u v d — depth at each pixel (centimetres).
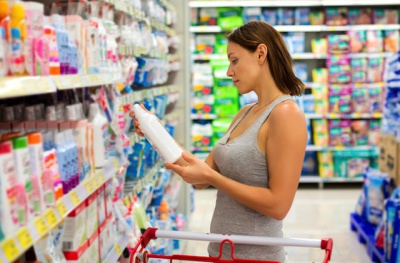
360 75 706
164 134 194
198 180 189
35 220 139
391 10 710
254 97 721
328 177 711
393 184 460
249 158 196
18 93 126
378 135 709
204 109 721
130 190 303
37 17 154
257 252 196
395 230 376
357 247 461
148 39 356
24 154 136
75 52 188
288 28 707
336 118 716
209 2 695
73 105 196
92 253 202
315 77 716
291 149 186
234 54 201
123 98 282
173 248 412
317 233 502
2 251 118
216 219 205
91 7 236
